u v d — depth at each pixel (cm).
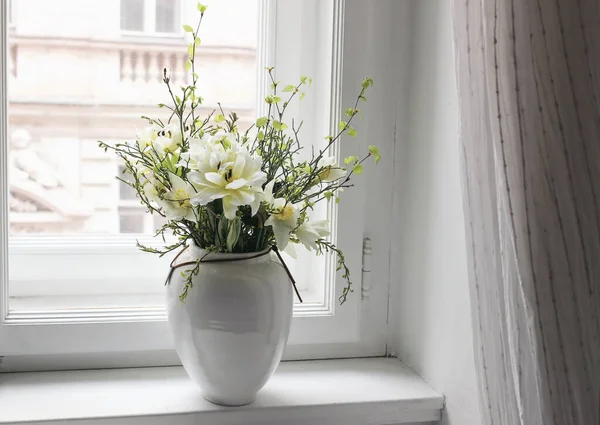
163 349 116
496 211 79
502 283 79
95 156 124
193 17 124
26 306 118
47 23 120
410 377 117
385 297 124
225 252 96
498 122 73
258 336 96
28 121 121
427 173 113
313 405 105
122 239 126
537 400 75
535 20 71
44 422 97
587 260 73
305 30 124
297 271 129
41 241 122
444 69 106
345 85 115
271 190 92
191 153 89
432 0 110
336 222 118
